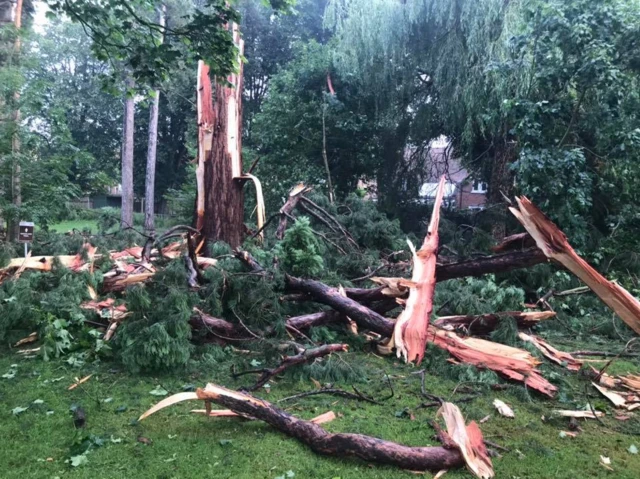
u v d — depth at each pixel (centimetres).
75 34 2017
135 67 436
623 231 723
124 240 767
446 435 271
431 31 1068
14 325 452
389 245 745
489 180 1116
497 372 393
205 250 701
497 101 881
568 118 702
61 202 784
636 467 268
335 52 1205
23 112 750
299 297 500
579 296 634
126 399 336
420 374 398
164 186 2928
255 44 2312
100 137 2759
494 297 520
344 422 307
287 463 258
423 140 1199
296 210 812
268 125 1288
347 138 1244
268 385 367
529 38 686
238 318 446
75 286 480
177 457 262
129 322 414
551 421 325
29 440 278
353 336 469
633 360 464
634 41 625
